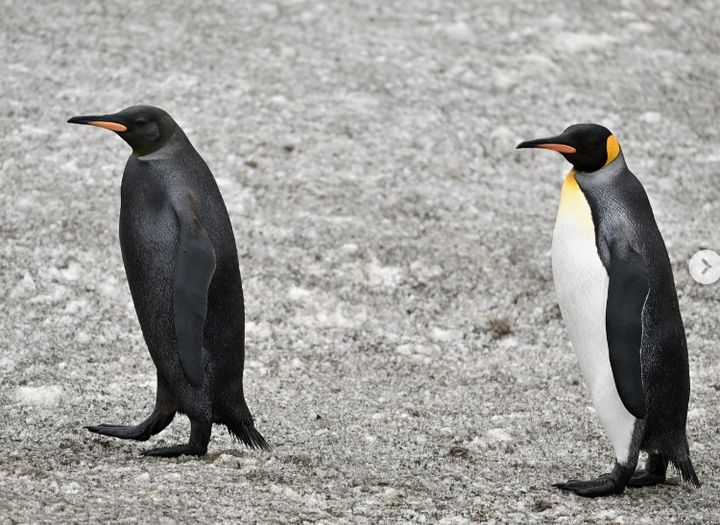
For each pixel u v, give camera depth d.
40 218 32.09
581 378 27.38
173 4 47.16
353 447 22.42
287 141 37.66
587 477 21.16
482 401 25.91
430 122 39.69
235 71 41.91
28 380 24.66
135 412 23.50
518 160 38.31
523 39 46.47
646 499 20.11
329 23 46.59
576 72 44.41
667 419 20.14
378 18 47.47
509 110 41.12
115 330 27.70
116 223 32.41
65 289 29.09
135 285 19.80
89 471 19.36
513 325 29.98
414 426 24.06
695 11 50.28
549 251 33.28
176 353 19.89
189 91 40.16
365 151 37.62
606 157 20.14
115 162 35.69
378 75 42.53
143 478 19.03
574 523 18.52
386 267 31.91
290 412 24.34
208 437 20.58
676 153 39.34
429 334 29.31
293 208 34.25
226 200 34.16
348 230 33.34
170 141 19.73
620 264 19.30
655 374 19.80
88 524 16.42
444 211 34.88
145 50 42.91
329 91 41.16
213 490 18.73
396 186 35.97
